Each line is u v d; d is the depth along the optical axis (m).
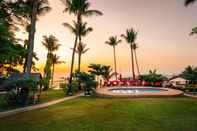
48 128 10.27
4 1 23.11
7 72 32.06
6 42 16.14
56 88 47.88
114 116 13.11
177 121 11.53
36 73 24.38
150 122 11.34
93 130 9.87
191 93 32.47
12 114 14.30
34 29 23.53
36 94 22.70
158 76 42.22
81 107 17.14
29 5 26.03
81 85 36.75
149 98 24.44
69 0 34.22
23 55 30.03
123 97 25.72
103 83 43.22
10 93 20.00
